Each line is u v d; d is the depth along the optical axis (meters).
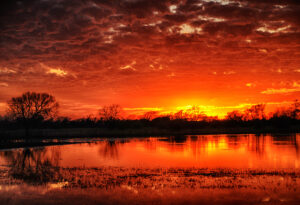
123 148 35.59
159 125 106.69
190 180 14.09
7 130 89.56
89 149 34.91
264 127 110.75
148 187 12.63
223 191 11.77
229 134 80.69
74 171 17.30
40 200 10.66
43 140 58.72
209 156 25.31
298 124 109.38
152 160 22.81
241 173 15.95
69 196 11.19
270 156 24.59
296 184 12.93
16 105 77.44
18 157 26.45
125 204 10.12
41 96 78.75
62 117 107.50
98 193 11.60
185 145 39.38
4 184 13.47
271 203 10.05
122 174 16.02
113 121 101.88
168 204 10.07
